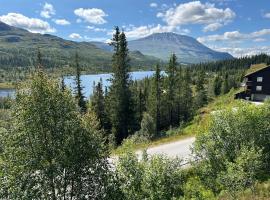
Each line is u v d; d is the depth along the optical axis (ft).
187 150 102.22
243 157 55.36
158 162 53.31
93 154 49.44
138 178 53.21
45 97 47.16
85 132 49.26
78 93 193.77
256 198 59.72
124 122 188.85
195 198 58.39
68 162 46.29
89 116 51.47
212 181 65.92
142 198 51.93
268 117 70.85
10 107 47.52
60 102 48.11
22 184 44.86
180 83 252.21
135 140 131.75
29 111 46.21
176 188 53.93
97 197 49.88
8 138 46.16
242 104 73.77
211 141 67.31
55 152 46.09
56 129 47.03
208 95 382.83
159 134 162.81
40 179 45.80
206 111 197.36
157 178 51.60
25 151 45.88
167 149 104.94
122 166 54.08
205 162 67.56
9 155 45.70
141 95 240.73
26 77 47.80
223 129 68.44
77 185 49.11
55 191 48.21
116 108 187.62
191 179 68.69
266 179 66.39
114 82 190.29
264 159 69.46
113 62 192.13
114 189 50.72
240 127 68.23
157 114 230.68
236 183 54.90
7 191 45.01
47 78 48.80
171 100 237.66
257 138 68.90
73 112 49.11
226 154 66.44
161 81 230.89
